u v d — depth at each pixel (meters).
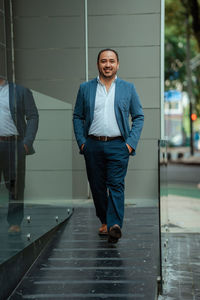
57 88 7.11
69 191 5.79
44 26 7.07
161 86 6.96
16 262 3.40
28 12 7.07
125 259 3.95
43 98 4.65
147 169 7.01
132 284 3.38
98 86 4.52
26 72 7.10
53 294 3.22
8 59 6.86
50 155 4.73
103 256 4.04
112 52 4.47
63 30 7.06
